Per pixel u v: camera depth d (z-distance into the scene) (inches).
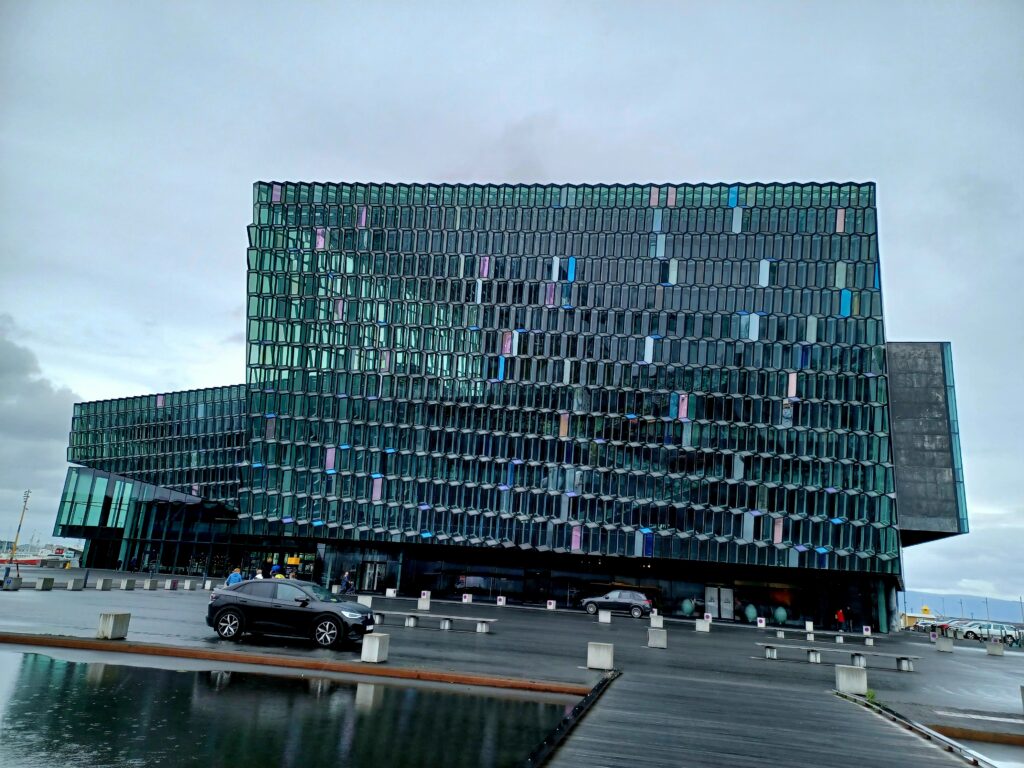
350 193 2925.7
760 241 2704.2
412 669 587.2
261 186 2940.5
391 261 2864.2
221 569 2952.8
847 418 2536.9
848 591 2504.9
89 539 3240.7
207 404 3437.5
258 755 316.8
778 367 2603.3
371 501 2699.3
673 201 2783.0
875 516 2454.5
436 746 352.8
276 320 2861.7
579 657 810.2
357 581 2760.8
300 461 2758.4
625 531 2561.5
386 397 2773.1
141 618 891.4
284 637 766.5
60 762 292.5
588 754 350.3
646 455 2610.7
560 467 2642.7
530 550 2600.9
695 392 2630.4
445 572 2728.8
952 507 2667.3
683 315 2691.9
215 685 480.1
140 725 357.1
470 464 2687.0
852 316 2600.9
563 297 2765.7
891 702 642.2
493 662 695.1
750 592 2564.0
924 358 2847.0
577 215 2822.3
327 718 400.5
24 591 1282.0
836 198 2691.9
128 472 3629.4
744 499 2532.0
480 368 2753.4
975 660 1364.4
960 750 406.9
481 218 2861.7
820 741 418.3
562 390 2696.9
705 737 406.3
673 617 2541.8
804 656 1136.2
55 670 501.4
